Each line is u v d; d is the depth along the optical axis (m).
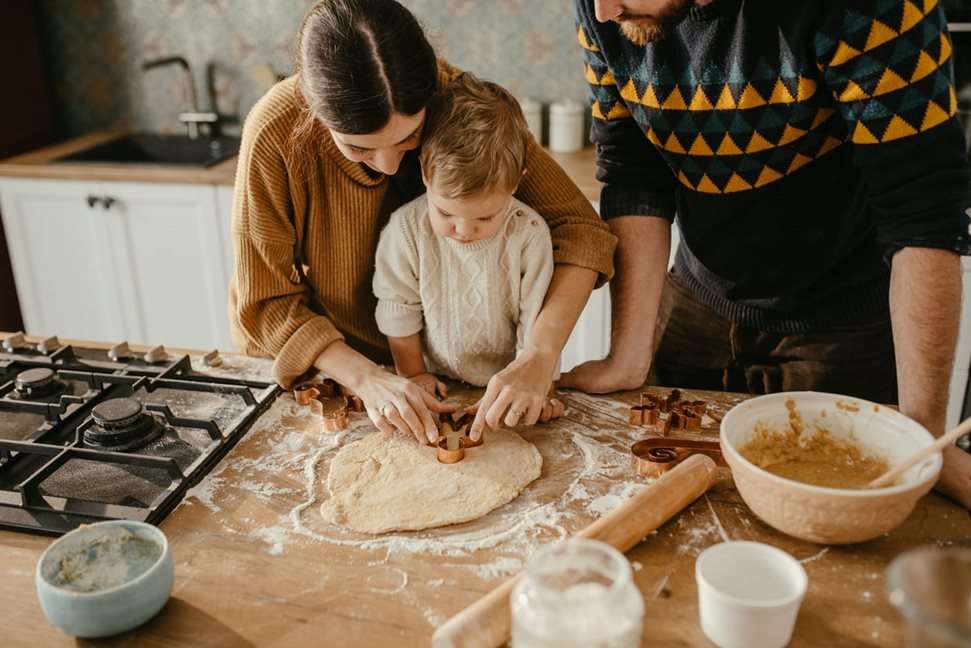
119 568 0.96
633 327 1.45
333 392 1.40
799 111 1.28
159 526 1.09
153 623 0.94
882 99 1.13
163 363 1.52
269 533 1.07
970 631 0.53
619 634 0.74
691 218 1.56
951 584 0.59
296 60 1.22
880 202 1.20
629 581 0.77
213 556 1.03
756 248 1.52
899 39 1.09
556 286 1.39
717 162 1.41
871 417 1.12
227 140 3.19
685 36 1.31
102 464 1.23
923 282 1.14
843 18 1.12
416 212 1.35
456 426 1.28
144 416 1.30
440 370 1.50
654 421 1.29
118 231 2.84
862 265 1.52
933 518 1.07
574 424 1.30
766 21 1.22
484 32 2.97
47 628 0.94
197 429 1.31
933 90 1.10
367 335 1.57
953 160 1.13
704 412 1.29
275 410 1.36
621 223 1.52
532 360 1.31
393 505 1.12
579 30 1.44
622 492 1.13
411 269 1.39
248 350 1.55
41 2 3.15
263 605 0.96
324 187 1.36
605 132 1.53
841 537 0.99
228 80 3.18
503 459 1.21
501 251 1.34
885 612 0.92
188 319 2.95
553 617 0.74
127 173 2.74
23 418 1.38
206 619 0.94
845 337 1.58
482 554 1.03
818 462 1.14
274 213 1.36
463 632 0.86
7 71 2.98
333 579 0.99
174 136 3.25
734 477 1.06
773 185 1.41
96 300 2.98
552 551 0.79
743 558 0.94
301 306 1.44
